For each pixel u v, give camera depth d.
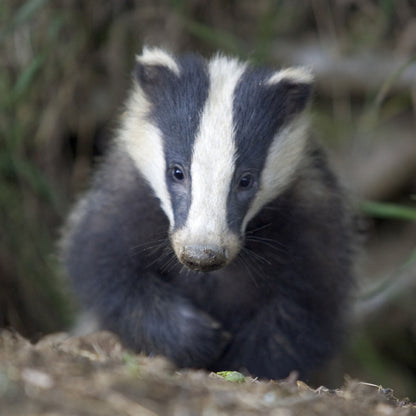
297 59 14.81
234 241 7.58
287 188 8.70
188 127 8.08
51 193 13.38
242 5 14.67
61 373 5.18
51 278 13.38
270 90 8.30
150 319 9.05
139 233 8.88
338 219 9.38
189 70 8.52
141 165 8.67
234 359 9.41
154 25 14.04
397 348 14.32
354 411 5.61
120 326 9.19
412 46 14.41
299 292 9.12
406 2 14.52
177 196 8.03
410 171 14.79
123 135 9.23
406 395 13.91
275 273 9.02
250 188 8.09
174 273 9.17
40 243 13.49
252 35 14.73
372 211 11.91
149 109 8.65
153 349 9.10
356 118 14.92
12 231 13.24
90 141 14.25
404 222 15.34
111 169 9.40
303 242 8.97
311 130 9.45
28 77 12.39
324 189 9.22
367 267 14.86
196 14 14.41
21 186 13.51
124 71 14.02
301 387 6.57
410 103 14.63
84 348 8.26
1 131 13.24
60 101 13.87
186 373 6.43
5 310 13.14
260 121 8.14
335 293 9.34
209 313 9.57
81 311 10.29
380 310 13.89
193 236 7.38
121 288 9.09
